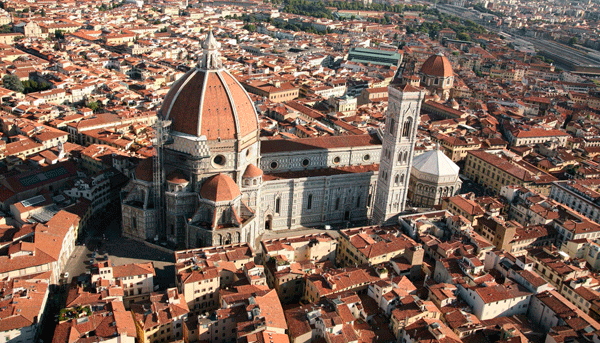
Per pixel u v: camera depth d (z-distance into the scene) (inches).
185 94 7815.0
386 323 6200.8
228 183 7785.4
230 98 7800.2
